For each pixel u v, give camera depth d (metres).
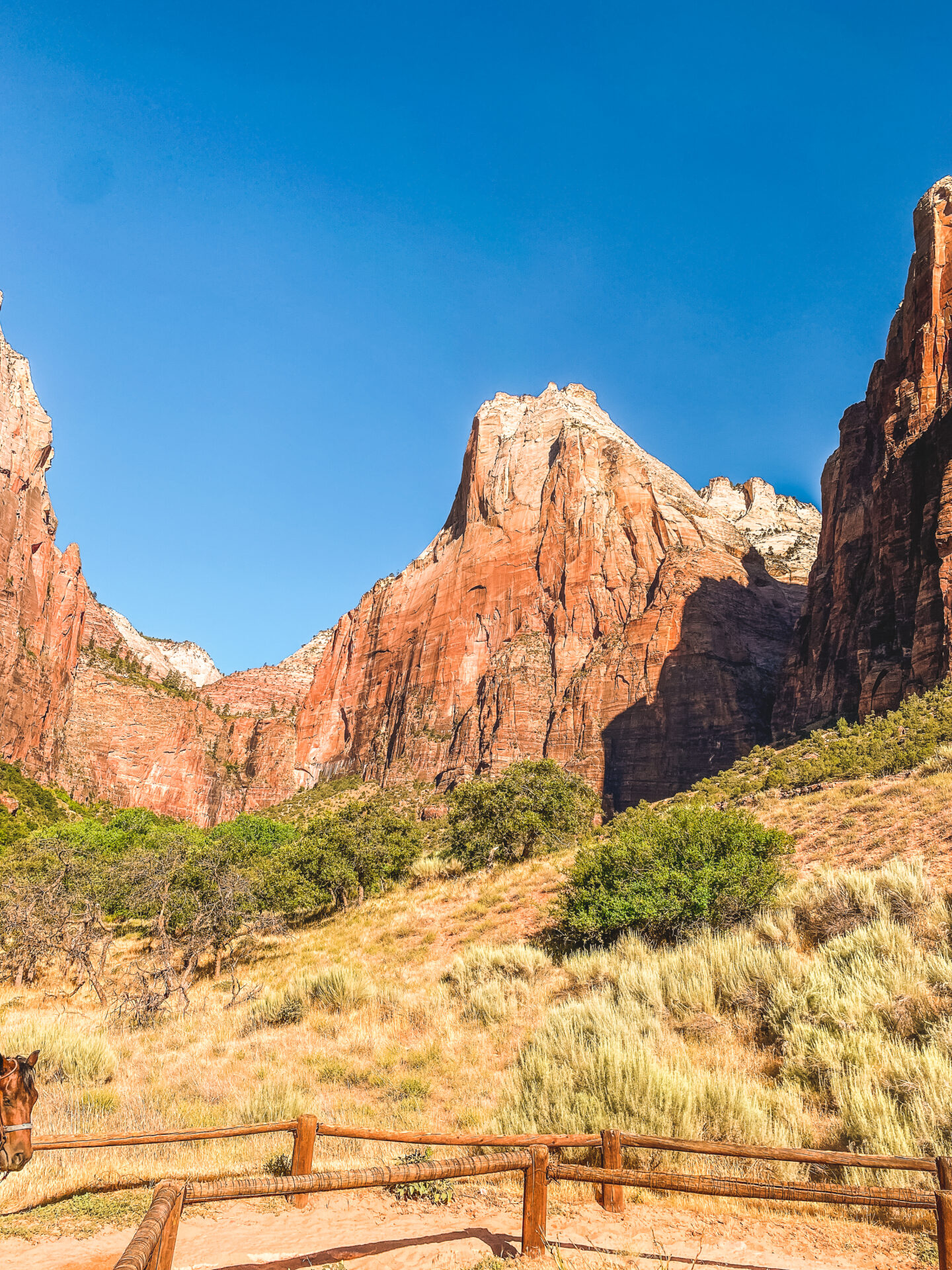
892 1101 8.53
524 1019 16.17
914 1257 5.63
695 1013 13.16
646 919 18.62
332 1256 5.48
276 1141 10.23
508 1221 6.39
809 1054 10.48
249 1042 18.20
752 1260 5.53
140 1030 21.03
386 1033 17.66
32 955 28.86
